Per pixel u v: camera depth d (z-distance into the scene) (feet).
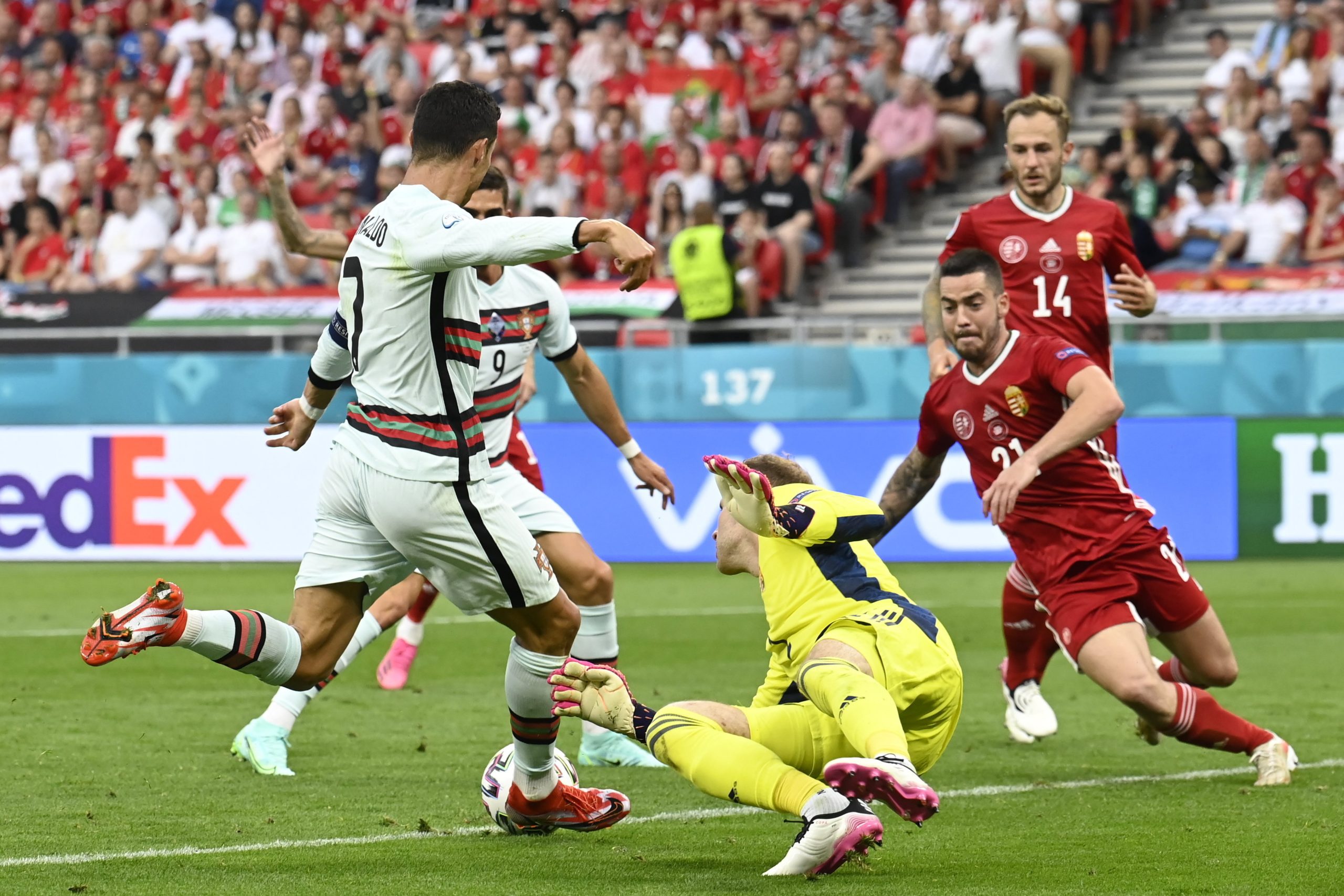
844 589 47.60
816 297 183.62
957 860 47.75
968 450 62.49
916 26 204.13
